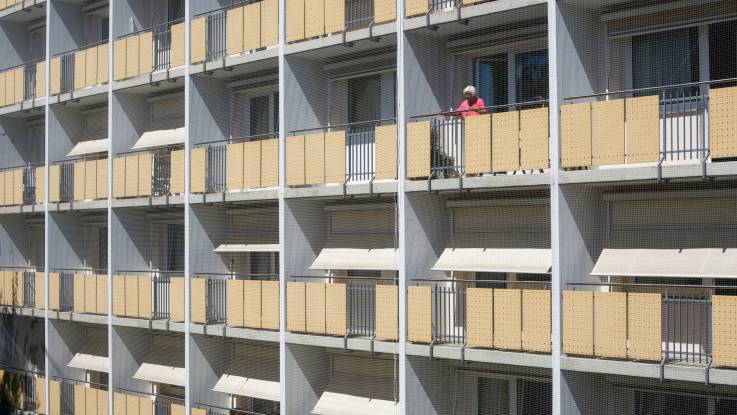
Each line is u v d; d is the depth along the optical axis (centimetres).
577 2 1636
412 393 1814
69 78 2731
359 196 1955
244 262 2338
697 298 1578
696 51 1592
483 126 1705
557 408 1588
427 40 1870
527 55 1811
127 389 2495
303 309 1997
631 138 1534
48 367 2720
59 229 2752
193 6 2306
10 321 3014
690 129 1502
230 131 2347
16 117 3006
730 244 1526
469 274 1875
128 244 2530
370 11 1994
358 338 1914
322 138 1980
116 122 2534
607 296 1543
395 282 2003
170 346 2498
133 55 2478
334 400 2041
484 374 1820
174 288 2295
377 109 2052
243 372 2253
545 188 1694
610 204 1658
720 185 1537
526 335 1636
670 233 1588
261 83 2264
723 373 1433
